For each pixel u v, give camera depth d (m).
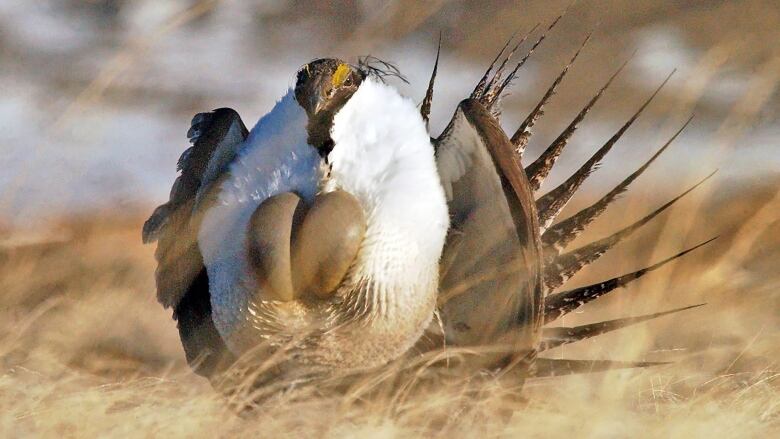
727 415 8.37
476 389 8.77
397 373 8.94
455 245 9.05
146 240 9.34
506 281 8.90
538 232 8.77
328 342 8.77
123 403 8.38
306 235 8.46
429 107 9.80
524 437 8.16
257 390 8.64
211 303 8.97
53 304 11.19
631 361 9.46
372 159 8.73
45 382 8.60
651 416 8.57
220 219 8.87
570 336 9.62
